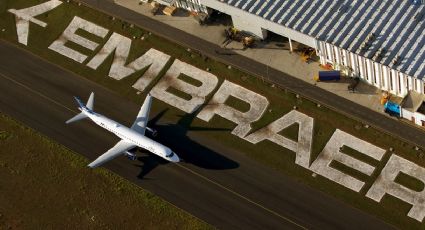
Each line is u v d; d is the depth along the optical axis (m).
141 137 102.88
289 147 101.88
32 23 127.88
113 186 102.19
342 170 98.00
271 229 94.19
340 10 106.19
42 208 102.06
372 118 102.06
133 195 100.81
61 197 102.62
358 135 101.00
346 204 94.50
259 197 97.50
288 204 96.00
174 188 100.69
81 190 102.75
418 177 95.12
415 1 103.25
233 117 107.31
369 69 102.12
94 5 127.88
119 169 103.94
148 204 99.56
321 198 95.69
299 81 108.88
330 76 106.19
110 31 123.31
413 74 96.38
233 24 116.31
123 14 125.25
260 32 113.25
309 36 105.25
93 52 121.06
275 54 113.00
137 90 113.81
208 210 97.62
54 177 105.00
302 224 93.75
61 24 126.56
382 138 99.81
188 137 106.19
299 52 111.94
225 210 97.12
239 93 110.00
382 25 102.62
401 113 100.06
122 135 104.31
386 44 100.44
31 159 107.75
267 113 106.69
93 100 110.19
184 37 119.06
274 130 104.38
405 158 97.25
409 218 91.69
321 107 105.06
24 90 117.31
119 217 99.19
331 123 103.12
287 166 99.81
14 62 122.00
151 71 116.06
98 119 106.62
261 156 101.81
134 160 104.38
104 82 116.12
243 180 99.62
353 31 103.31
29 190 104.38
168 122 108.62
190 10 121.81
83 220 99.75
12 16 129.88
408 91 99.75
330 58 106.69
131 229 97.69
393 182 95.44
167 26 121.50
